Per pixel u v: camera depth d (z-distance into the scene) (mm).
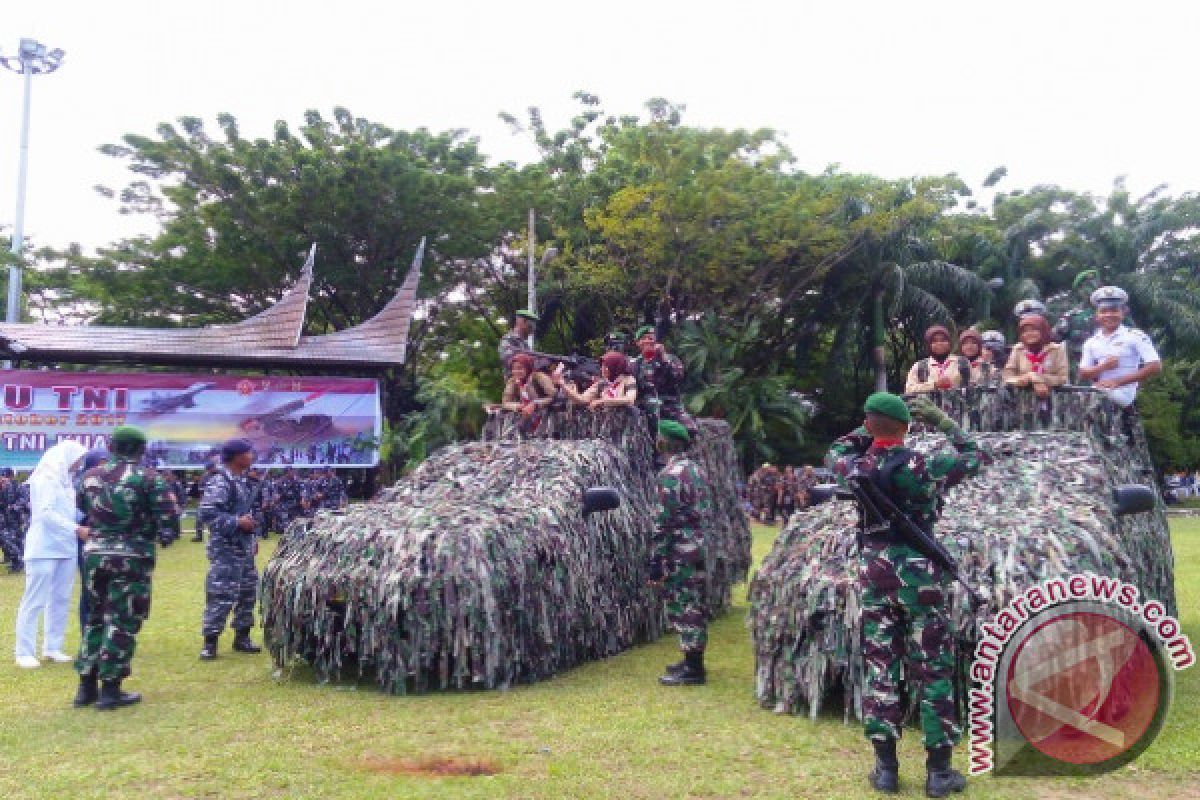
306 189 24719
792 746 4289
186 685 5664
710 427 8727
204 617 6504
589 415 7637
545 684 5555
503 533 5590
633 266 25547
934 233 30328
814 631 4727
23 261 25031
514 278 29141
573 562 5965
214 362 20500
